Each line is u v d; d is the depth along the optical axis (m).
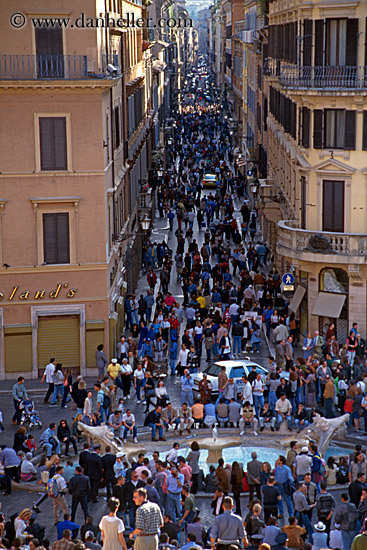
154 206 153.75
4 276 76.44
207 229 139.50
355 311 81.06
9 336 77.12
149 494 47.31
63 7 74.00
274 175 116.19
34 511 51.09
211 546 40.59
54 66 74.44
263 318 88.50
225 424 64.25
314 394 66.25
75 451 60.19
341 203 81.19
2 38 73.81
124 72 97.44
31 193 75.69
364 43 77.88
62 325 77.88
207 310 92.25
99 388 65.00
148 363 71.00
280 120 104.00
